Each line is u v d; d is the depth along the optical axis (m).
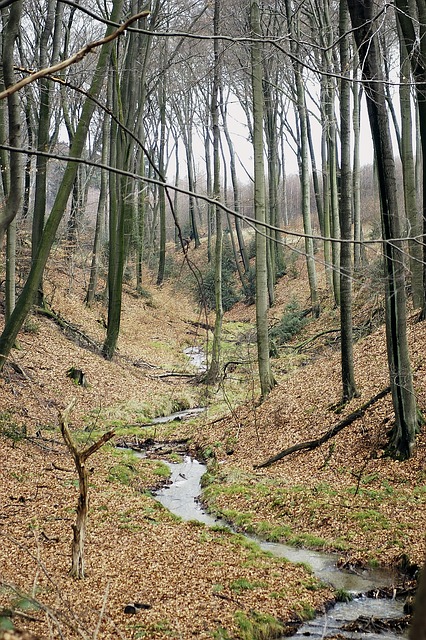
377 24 11.38
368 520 11.45
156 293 40.03
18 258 23.48
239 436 18.03
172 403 23.19
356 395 16.88
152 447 18.69
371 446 14.41
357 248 27.70
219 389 24.27
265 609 8.51
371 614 8.55
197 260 46.91
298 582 9.46
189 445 18.80
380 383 17.00
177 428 20.44
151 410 22.11
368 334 23.34
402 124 19.19
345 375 16.92
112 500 12.95
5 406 17.27
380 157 12.52
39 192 21.59
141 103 25.61
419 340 17.84
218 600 8.59
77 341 26.12
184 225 60.59
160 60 31.95
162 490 14.91
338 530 11.37
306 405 18.02
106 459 16.09
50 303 27.78
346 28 16.08
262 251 19.38
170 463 17.14
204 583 9.16
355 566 10.11
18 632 4.19
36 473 13.67
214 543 11.09
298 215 62.97
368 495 12.50
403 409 13.62
